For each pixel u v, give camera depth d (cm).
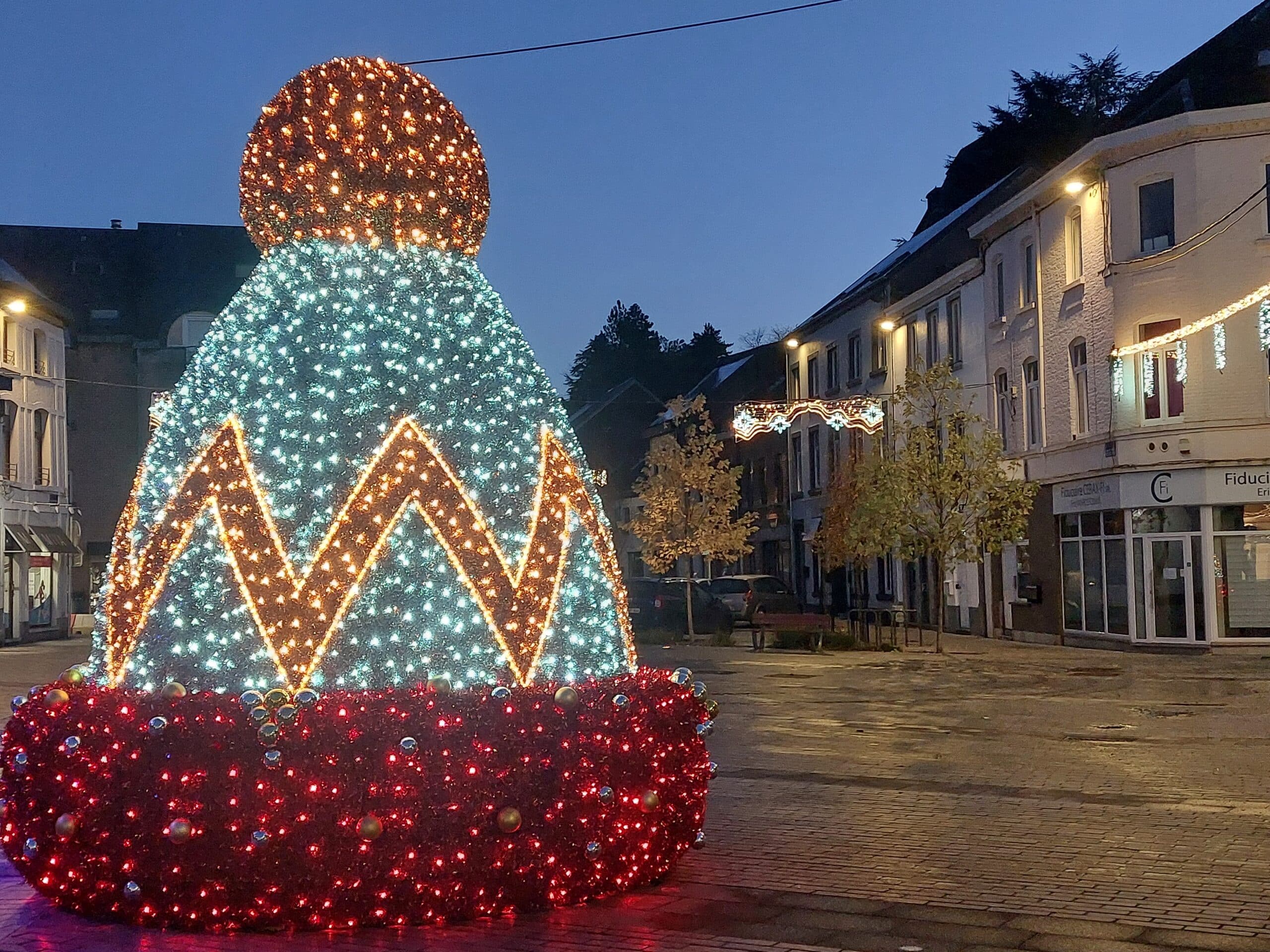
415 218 716
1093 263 2755
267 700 616
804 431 4734
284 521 649
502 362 707
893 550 2866
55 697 659
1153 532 2620
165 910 627
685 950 593
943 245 3934
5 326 3934
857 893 700
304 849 615
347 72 724
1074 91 5294
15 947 602
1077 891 705
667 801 707
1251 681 2031
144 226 5553
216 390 684
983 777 1109
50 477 4238
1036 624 3067
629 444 7431
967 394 3438
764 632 3098
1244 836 852
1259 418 2509
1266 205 2517
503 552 670
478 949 591
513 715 638
